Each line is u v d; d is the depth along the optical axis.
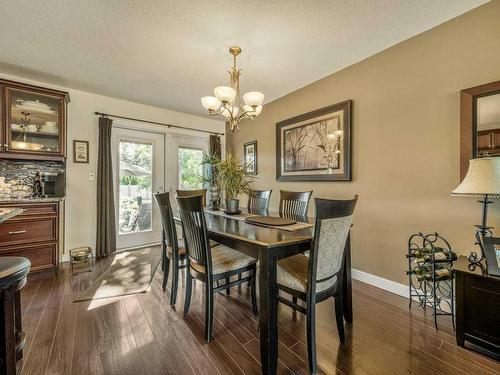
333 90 2.90
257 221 1.96
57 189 3.22
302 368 1.40
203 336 1.69
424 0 1.75
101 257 3.44
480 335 1.49
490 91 1.76
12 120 2.75
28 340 1.62
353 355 1.50
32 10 1.83
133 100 3.82
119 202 3.83
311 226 1.81
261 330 1.37
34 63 2.65
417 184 2.18
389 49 2.37
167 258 2.45
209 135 4.78
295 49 2.38
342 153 2.78
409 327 1.79
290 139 3.47
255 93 2.06
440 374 1.35
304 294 1.43
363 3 1.78
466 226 1.90
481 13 1.82
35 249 2.66
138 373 1.35
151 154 4.16
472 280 1.52
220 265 1.79
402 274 2.30
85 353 1.50
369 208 2.55
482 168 1.51
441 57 2.03
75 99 3.40
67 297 2.25
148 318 1.91
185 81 3.12
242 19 1.94
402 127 2.28
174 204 4.36
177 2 1.76
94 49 2.38
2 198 2.64
